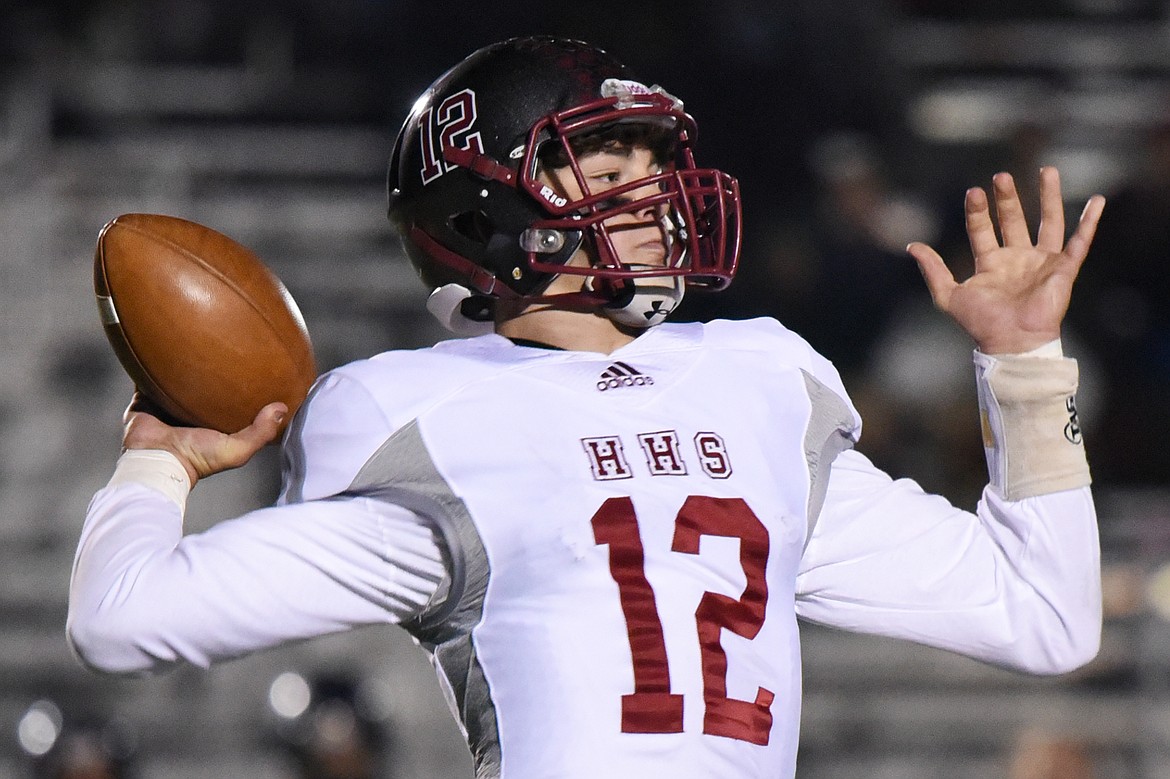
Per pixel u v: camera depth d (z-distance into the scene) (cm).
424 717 2291
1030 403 797
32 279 2969
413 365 750
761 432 757
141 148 3189
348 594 718
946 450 2472
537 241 770
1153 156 2869
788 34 2920
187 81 3297
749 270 2706
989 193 2917
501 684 714
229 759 2297
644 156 793
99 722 2094
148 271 789
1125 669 2275
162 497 754
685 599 712
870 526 795
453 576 721
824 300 2661
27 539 2598
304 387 816
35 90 3250
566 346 784
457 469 720
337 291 2961
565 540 711
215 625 699
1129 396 2614
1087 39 3553
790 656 738
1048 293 799
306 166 3177
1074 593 790
